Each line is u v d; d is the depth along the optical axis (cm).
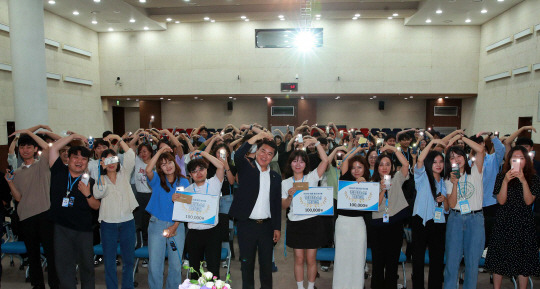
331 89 1623
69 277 362
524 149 365
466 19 1498
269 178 352
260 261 349
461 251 371
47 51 1395
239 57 1642
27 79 900
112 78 1708
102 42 1706
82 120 1600
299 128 827
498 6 1338
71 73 1529
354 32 1606
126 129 2177
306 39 1611
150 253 365
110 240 368
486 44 1540
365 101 1886
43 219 386
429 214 362
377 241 377
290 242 373
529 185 361
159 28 1639
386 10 1463
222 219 449
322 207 358
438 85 1606
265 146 349
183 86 1669
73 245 364
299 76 1628
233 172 436
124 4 1317
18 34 892
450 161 372
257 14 1502
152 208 365
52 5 1323
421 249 367
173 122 1945
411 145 622
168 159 364
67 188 363
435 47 1597
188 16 1512
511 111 1366
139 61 1688
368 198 361
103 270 473
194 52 1658
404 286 416
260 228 346
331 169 475
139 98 1744
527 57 1264
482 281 442
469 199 366
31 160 401
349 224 374
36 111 915
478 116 1617
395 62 1603
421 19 1498
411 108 1878
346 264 375
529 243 359
